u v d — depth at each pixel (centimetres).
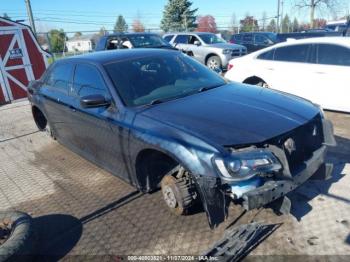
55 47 3212
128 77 389
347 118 620
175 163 323
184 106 343
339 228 309
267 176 276
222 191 270
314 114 334
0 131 752
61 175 484
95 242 324
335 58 615
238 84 428
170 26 4694
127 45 1248
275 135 284
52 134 593
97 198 405
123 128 347
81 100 359
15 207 407
